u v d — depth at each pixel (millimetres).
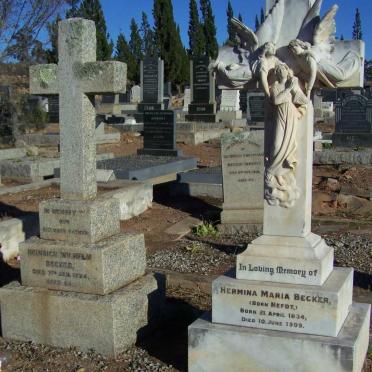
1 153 14984
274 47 4629
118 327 4965
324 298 4211
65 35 5199
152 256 8000
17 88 28828
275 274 4477
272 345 4281
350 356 4062
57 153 15891
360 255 7922
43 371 4742
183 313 5980
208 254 8094
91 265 5035
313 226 9578
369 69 45344
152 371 4711
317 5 4578
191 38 64500
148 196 11094
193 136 21188
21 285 5359
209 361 4488
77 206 5180
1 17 23547
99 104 34375
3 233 7547
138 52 68875
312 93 4926
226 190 9156
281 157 4527
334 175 13156
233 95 28469
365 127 16656
